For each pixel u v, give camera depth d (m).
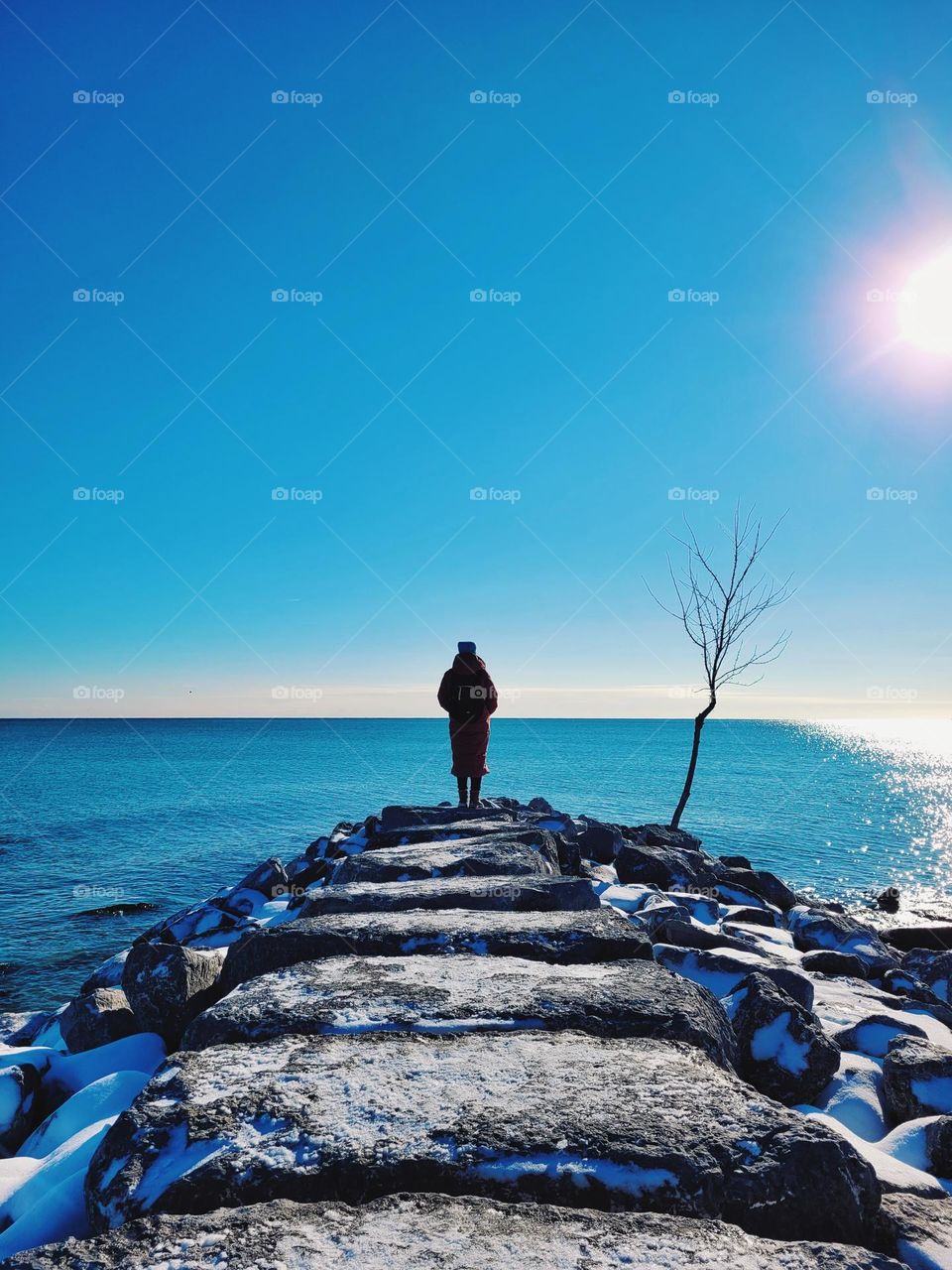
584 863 9.72
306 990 3.29
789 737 189.12
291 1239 1.75
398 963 3.67
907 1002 5.78
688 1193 1.96
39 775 74.44
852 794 52.62
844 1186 2.04
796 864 27.52
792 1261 1.74
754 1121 2.22
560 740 152.62
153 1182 2.05
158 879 25.70
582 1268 1.67
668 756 100.62
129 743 146.12
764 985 3.84
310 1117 2.24
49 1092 3.83
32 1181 2.64
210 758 100.12
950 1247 2.08
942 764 98.25
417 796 49.88
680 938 6.05
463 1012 3.01
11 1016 6.96
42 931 19.86
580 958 3.92
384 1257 1.69
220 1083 2.46
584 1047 2.74
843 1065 3.78
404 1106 2.29
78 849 31.16
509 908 5.09
